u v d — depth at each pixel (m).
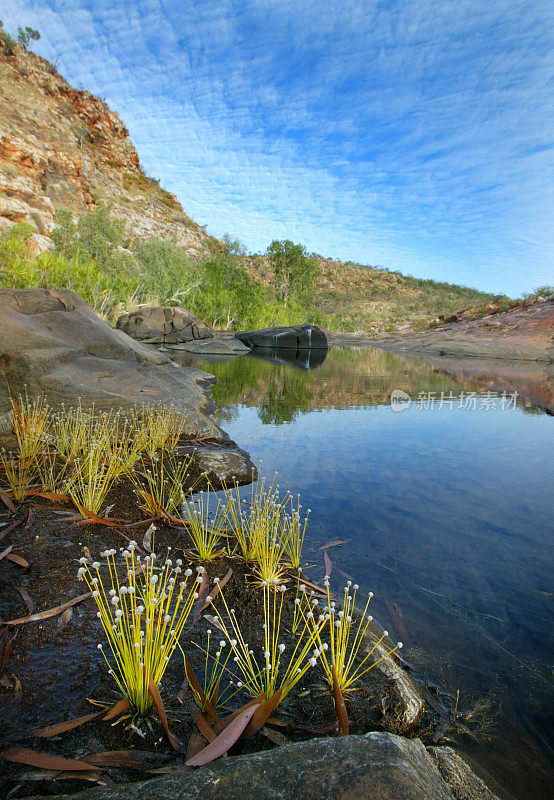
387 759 1.54
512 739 2.06
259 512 3.92
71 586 2.94
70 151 60.81
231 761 1.56
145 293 37.91
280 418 8.95
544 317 27.19
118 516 4.10
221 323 43.97
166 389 8.24
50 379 6.51
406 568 3.45
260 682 2.27
